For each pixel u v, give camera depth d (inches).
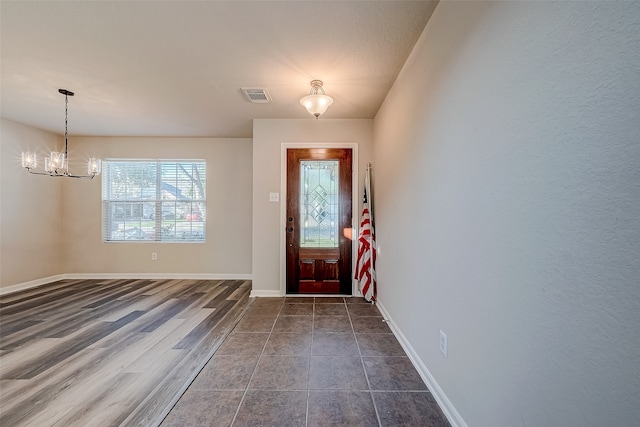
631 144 21.5
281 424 51.5
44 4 60.4
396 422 52.0
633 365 21.4
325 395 59.7
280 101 113.4
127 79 95.6
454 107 50.9
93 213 169.0
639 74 20.9
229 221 171.0
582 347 25.5
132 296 134.0
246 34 71.3
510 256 35.4
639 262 21.0
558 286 28.0
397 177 89.5
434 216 59.8
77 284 156.5
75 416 53.4
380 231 114.9
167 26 68.2
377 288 120.1
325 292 135.4
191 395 59.7
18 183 144.3
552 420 28.7
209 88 102.0
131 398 58.8
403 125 83.3
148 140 169.8
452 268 51.6
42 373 67.9
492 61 39.3
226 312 111.9
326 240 136.2
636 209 21.1
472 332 44.7
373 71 88.1
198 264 170.9
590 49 24.7
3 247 138.3
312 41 73.9
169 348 81.0
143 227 172.1
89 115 131.4
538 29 30.6
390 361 73.7
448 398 52.9
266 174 135.1
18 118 136.3
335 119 134.3
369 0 59.3
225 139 171.3
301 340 86.4
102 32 70.5
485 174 41.1
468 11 46.2
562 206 27.6
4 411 54.7
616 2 22.5
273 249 134.9
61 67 87.9
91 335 89.7
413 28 67.6
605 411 23.5
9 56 81.4
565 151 27.2
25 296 133.4
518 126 33.9
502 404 36.9
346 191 135.2
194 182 172.7
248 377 66.4
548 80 29.3
